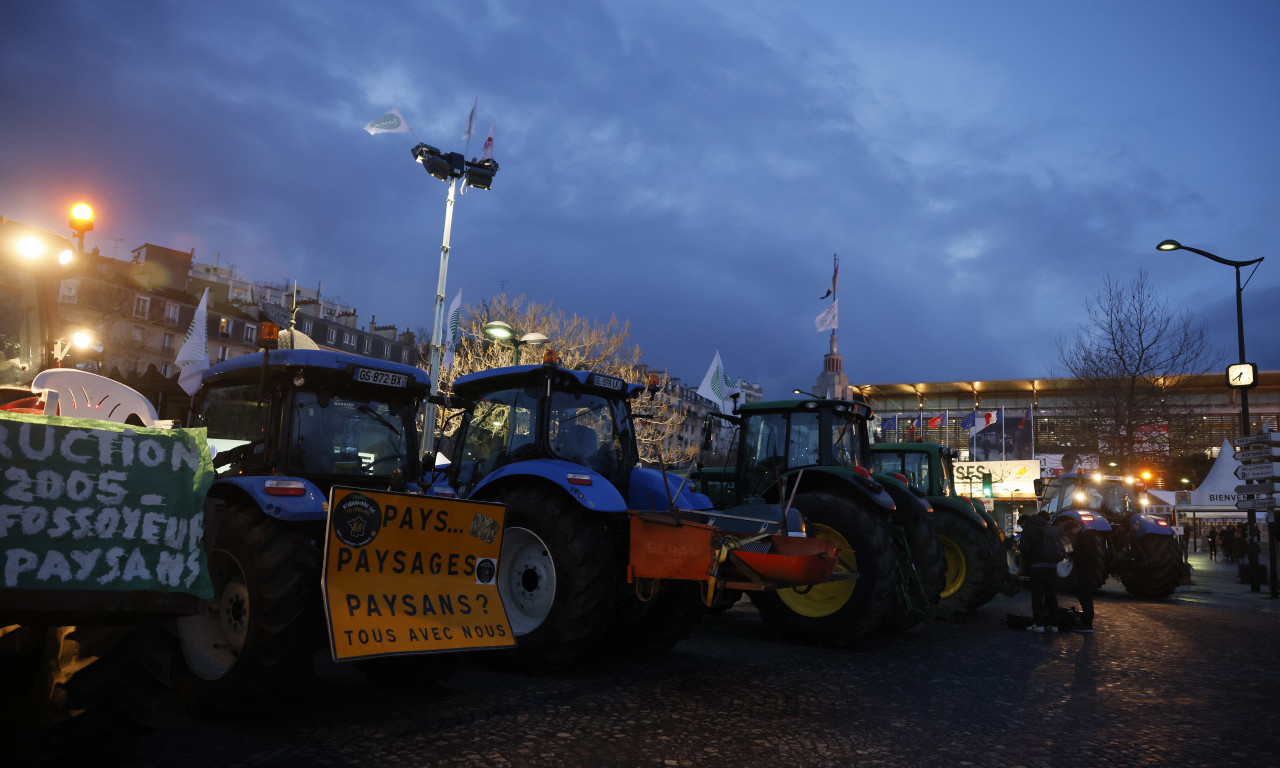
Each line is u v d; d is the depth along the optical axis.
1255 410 53.28
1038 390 56.78
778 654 7.09
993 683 6.11
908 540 8.96
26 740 3.29
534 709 4.80
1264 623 10.63
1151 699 5.69
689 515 6.24
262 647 4.22
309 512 4.53
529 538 6.11
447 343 18.86
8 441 2.80
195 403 5.73
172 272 51.34
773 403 9.57
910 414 60.62
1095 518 13.12
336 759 3.75
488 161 14.89
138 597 3.01
